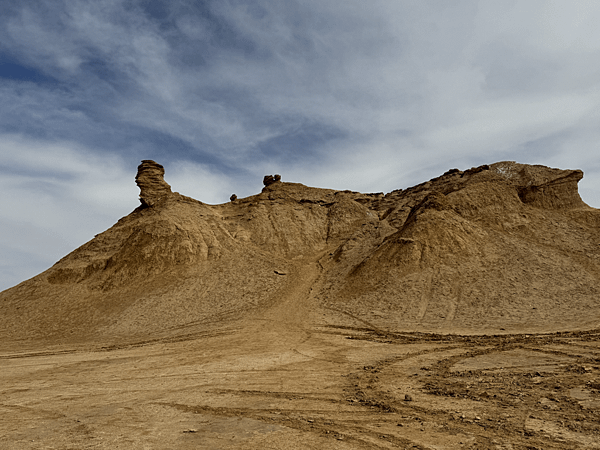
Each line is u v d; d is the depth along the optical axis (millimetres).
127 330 43969
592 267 43938
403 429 10141
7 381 20781
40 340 43031
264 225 77938
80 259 65750
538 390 13797
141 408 13547
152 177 78875
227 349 28984
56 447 9562
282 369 20750
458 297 40812
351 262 58844
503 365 19203
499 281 42406
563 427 9742
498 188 62312
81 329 45844
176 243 62875
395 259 50469
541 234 53281
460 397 13336
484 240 51906
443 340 29047
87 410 13555
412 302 41844
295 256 70750
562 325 30531
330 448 8844
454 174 76938
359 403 13203
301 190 91562
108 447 9398
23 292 58344
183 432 10492
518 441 8859
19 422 12289
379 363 21719
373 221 74750
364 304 43938
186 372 20969
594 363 18172
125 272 58844
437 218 54594
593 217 56125
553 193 61062
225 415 12195
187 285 55094
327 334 34781
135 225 70500
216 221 74375
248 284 55031
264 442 9414
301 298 49844
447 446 8719
